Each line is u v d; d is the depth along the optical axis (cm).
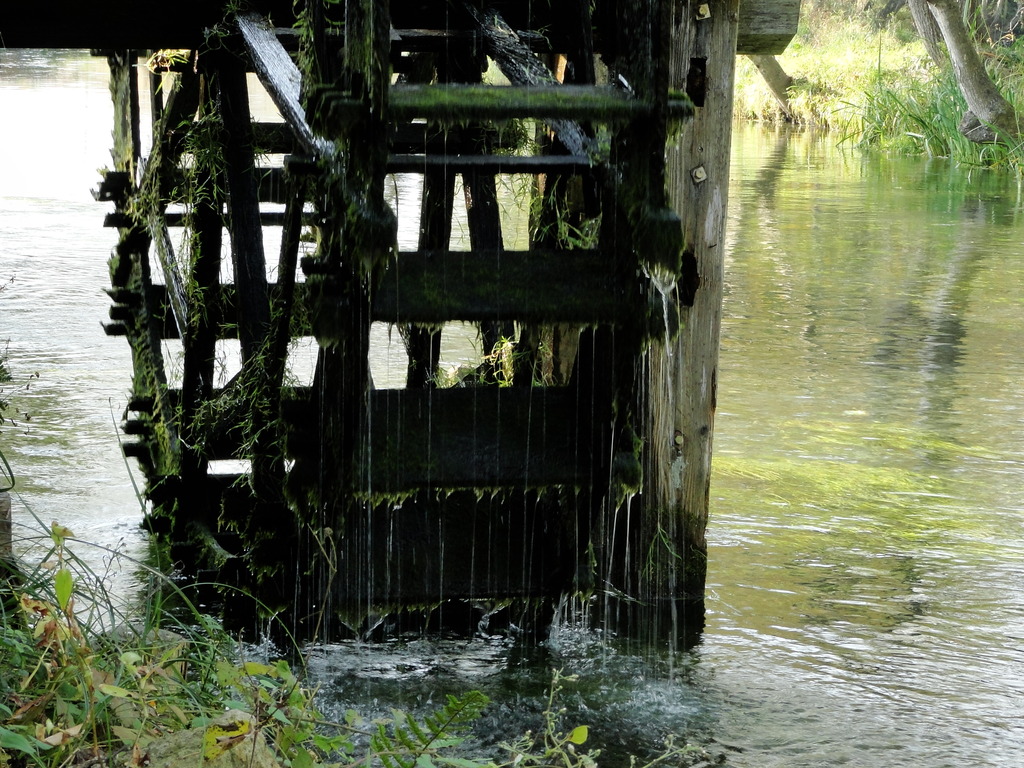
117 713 355
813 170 2289
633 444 522
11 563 429
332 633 588
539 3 634
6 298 1186
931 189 2047
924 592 636
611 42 599
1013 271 1420
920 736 509
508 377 699
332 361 496
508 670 566
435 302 500
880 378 1008
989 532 709
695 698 539
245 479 639
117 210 853
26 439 819
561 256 521
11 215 1581
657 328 507
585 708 532
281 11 655
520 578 549
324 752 418
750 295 1297
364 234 473
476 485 520
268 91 558
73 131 2234
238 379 644
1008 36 3055
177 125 754
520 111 487
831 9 3916
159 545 677
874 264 1454
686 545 623
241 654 504
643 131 492
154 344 788
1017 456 832
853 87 2983
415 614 608
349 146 473
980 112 2295
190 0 659
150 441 781
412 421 519
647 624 608
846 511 736
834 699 537
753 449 839
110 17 654
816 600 627
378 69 468
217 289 695
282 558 546
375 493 510
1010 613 614
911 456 829
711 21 579
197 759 325
